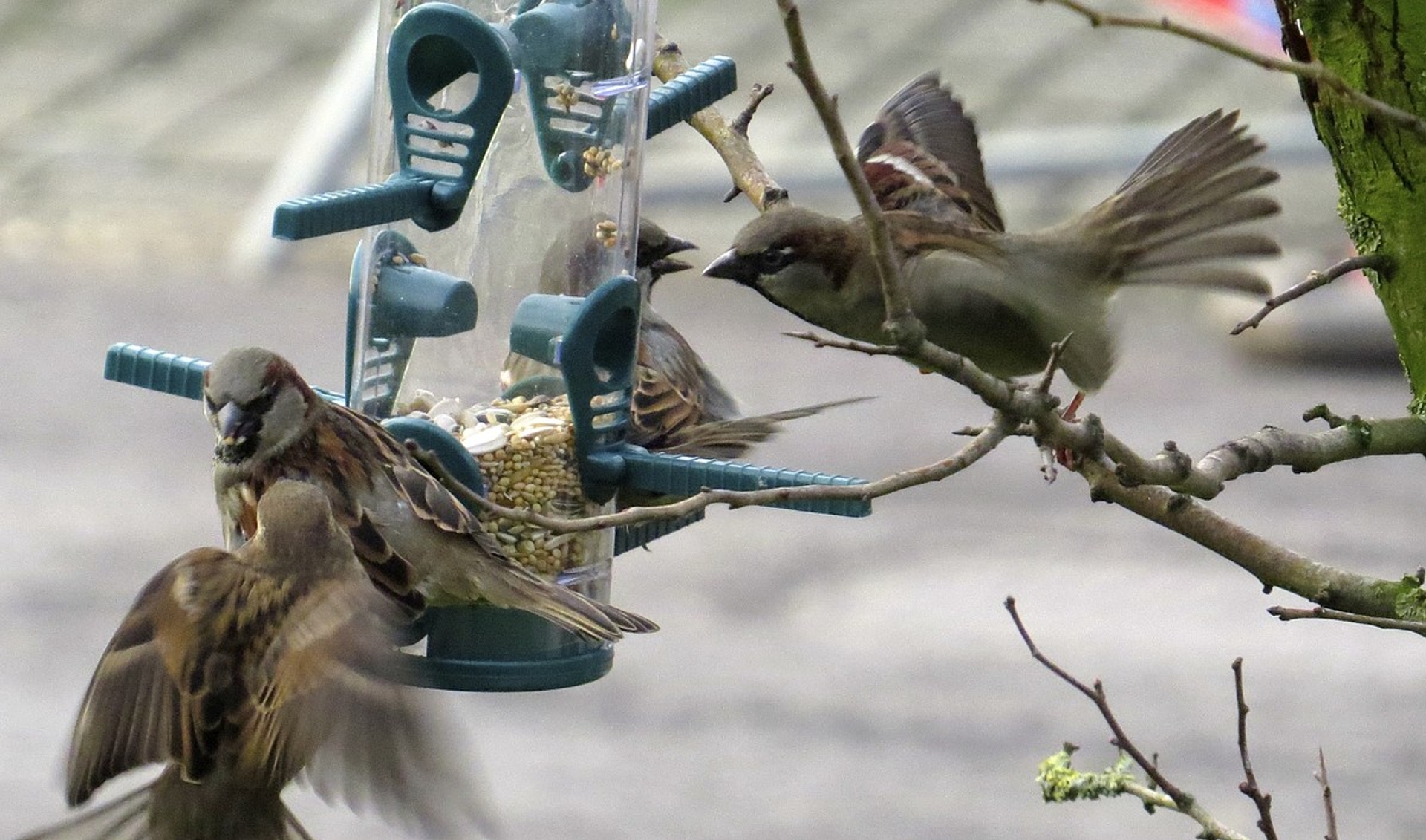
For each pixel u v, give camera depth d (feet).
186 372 32.24
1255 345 98.63
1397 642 69.56
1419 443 24.63
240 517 27.68
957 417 92.43
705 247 115.34
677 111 33.81
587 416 31.63
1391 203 24.99
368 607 23.00
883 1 140.46
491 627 30.45
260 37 144.66
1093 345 27.71
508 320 32.19
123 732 23.29
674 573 76.13
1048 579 74.84
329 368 98.53
